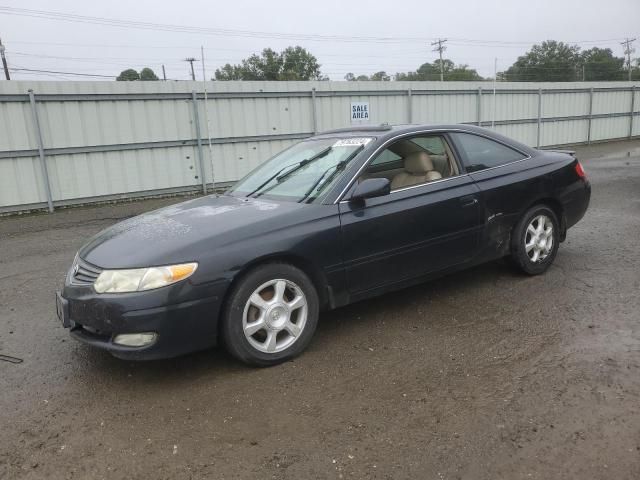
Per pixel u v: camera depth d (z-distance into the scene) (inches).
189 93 532.1
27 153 464.4
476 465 100.0
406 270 166.9
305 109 604.4
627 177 507.8
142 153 519.2
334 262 150.9
